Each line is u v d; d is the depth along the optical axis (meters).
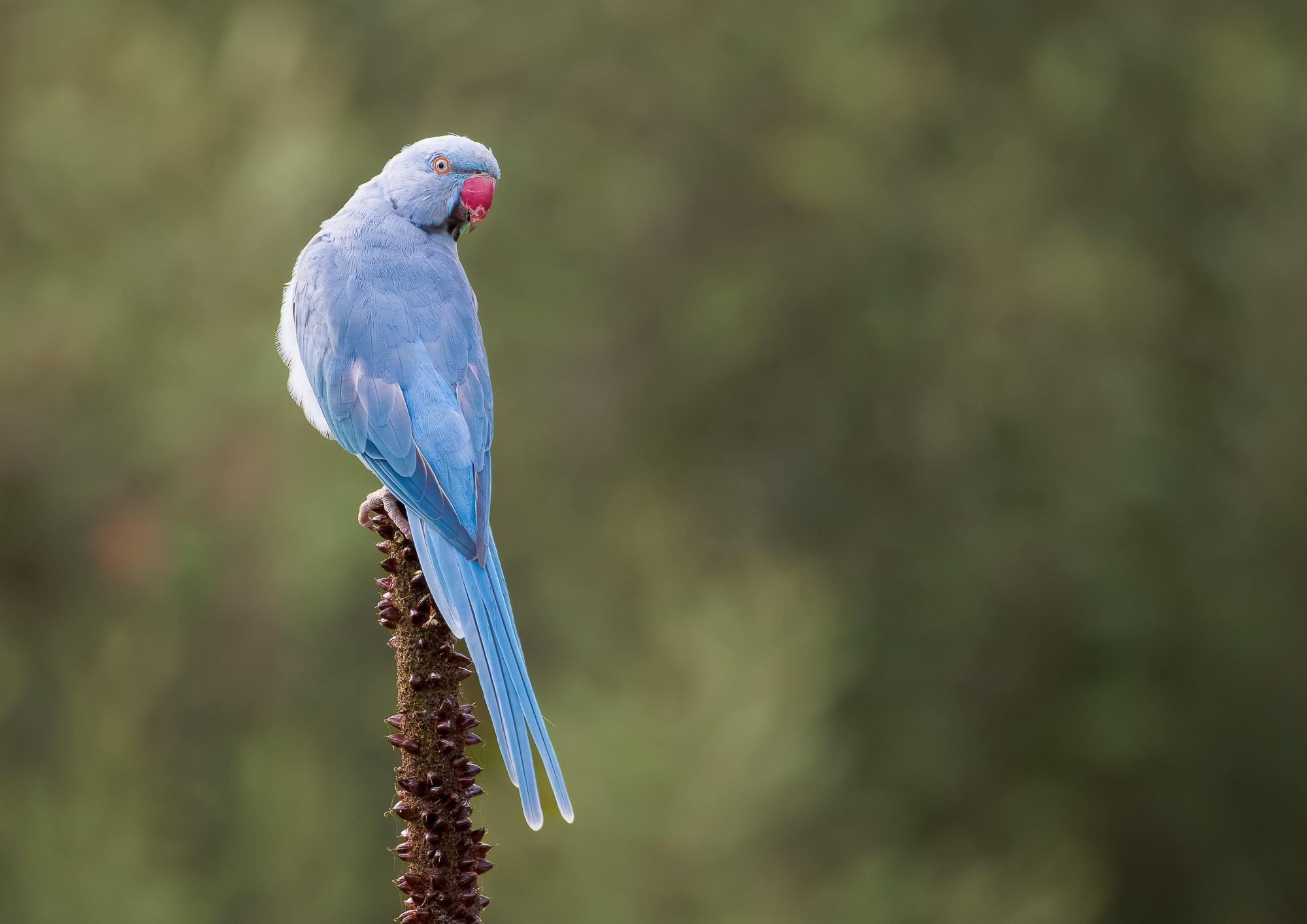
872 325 17.28
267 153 13.98
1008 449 17.34
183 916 10.96
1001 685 17.11
